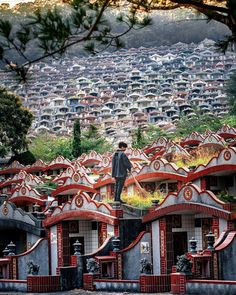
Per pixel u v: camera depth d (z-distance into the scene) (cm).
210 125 9481
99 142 9475
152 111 14812
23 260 3791
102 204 3675
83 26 1479
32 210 4997
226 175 4097
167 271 3472
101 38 1527
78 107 16450
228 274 3105
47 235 3906
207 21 1627
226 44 1597
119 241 3541
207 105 14900
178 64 19638
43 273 3850
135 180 4259
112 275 3462
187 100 15862
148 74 18375
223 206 3262
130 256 3509
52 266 3869
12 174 7750
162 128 11481
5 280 3603
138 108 15400
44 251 3881
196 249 3462
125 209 3719
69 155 9250
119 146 3884
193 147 6016
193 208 3356
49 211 4103
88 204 3744
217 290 2844
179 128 9888
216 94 16025
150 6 1588
